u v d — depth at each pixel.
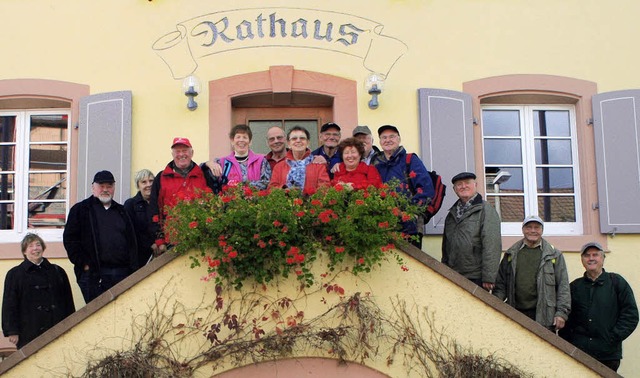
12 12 8.61
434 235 8.24
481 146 8.56
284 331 6.02
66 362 5.95
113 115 8.36
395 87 8.59
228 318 6.02
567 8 8.77
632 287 8.32
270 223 5.92
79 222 6.91
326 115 8.89
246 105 8.82
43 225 8.60
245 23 8.62
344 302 6.09
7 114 8.77
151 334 6.01
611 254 8.37
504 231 8.59
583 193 8.56
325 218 5.93
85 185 8.29
